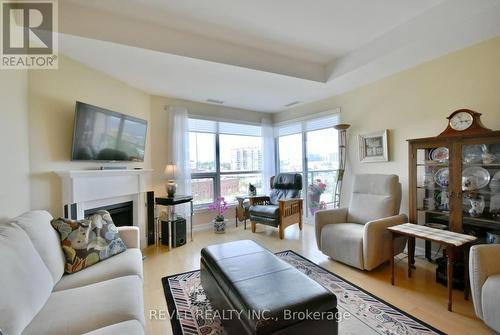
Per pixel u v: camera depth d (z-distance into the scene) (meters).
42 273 1.27
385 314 1.78
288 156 4.88
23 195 1.96
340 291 2.11
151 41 2.28
